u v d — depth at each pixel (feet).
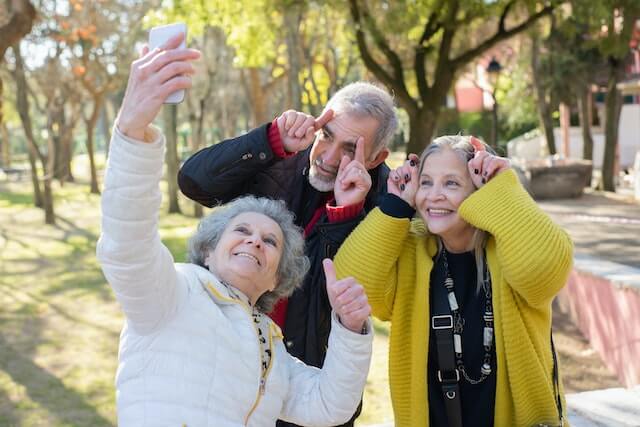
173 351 6.47
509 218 7.43
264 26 58.29
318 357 9.48
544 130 83.76
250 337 6.88
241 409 6.66
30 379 22.21
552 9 46.68
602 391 15.87
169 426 6.26
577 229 48.37
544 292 7.39
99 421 18.71
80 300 34.17
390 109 9.61
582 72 78.43
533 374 7.56
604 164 74.49
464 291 7.91
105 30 83.87
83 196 96.99
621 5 49.80
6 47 25.55
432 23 47.78
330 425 7.32
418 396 7.76
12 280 39.73
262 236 7.35
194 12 54.29
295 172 9.96
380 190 10.02
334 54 71.72
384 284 8.15
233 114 119.55
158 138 6.22
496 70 69.36
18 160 184.44
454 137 8.16
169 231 58.23
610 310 21.36
